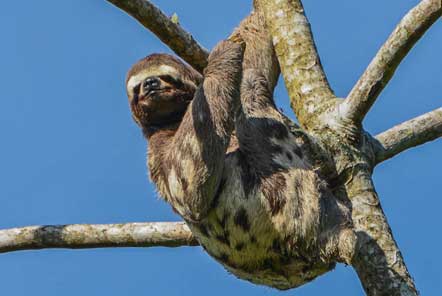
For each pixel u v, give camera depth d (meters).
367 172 12.77
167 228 14.44
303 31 14.14
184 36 12.91
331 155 12.75
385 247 11.80
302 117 13.44
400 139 14.02
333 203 12.51
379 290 11.51
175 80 14.79
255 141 12.98
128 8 12.44
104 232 14.44
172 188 13.20
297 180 12.59
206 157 12.58
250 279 13.42
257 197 12.67
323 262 12.48
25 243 14.39
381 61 12.48
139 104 14.85
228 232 12.97
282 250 12.71
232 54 12.89
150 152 14.48
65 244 14.41
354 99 12.82
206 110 12.64
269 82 15.37
